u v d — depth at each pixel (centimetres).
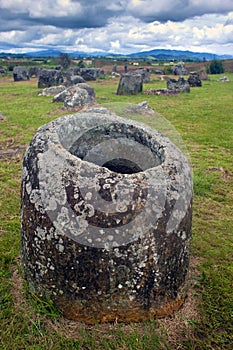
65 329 260
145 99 1516
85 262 248
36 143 288
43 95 1644
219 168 646
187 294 301
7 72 3269
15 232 404
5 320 271
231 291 308
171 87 1762
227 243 401
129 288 254
